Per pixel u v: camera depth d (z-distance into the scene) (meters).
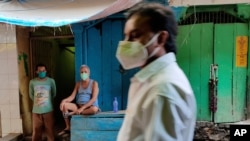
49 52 6.51
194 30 4.33
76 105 4.49
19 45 5.30
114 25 4.68
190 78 4.38
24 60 5.47
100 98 4.78
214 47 4.27
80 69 4.53
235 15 4.28
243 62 4.31
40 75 4.77
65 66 7.59
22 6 3.80
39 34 5.70
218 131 4.23
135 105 1.04
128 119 1.07
